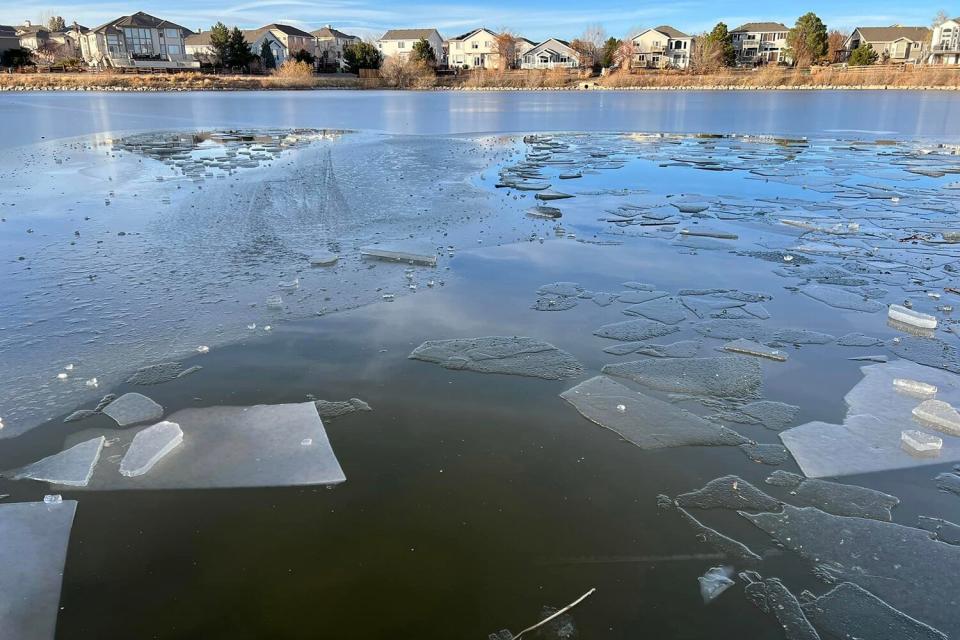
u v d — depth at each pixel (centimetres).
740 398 320
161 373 337
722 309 442
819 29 5806
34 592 196
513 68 6344
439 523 226
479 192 843
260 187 847
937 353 371
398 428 287
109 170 983
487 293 468
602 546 215
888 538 223
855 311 439
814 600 195
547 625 183
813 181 967
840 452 273
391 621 184
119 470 255
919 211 760
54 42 7425
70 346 369
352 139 1491
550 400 314
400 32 7325
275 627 182
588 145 1455
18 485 247
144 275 492
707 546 217
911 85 4062
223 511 232
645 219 715
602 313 433
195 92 4012
